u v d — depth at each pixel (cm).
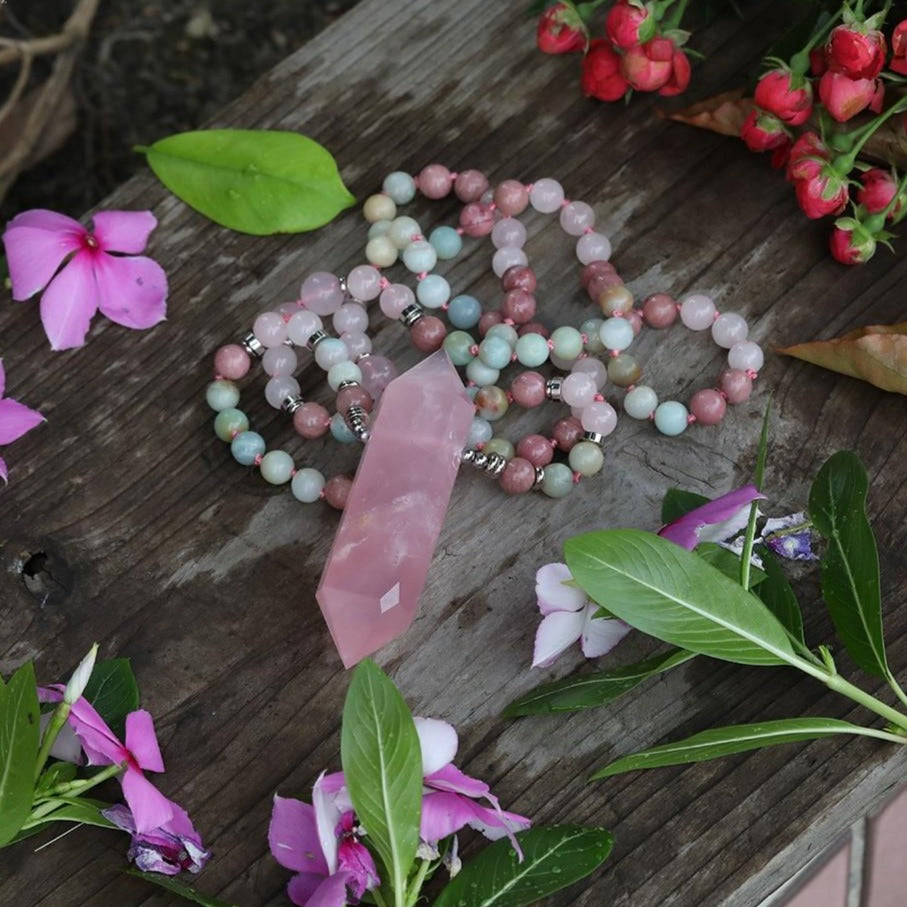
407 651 61
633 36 63
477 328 65
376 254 65
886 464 63
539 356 63
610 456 63
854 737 60
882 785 60
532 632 61
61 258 64
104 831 60
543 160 67
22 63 83
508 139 67
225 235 66
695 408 63
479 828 58
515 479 62
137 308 64
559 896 59
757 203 66
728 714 60
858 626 59
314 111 67
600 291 64
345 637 60
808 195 62
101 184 83
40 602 62
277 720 61
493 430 64
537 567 62
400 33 68
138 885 59
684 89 65
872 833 70
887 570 62
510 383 64
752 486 62
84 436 64
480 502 63
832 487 59
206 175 66
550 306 65
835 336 64
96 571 62
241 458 63
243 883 59
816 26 64
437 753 58
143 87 84
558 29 64
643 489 63
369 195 66
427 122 67
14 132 82
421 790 56
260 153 65
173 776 60
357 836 58
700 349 64
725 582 58
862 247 63
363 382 63
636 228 66
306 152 65
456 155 67
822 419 63
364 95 67
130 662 61
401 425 59
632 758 58
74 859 59
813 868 69
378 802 56
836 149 63
